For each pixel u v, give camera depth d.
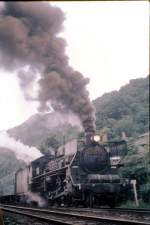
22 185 19.78
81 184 14.34
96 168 15.16
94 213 10.05
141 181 25.55
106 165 15.37
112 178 14.95
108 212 10.20
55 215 9.76
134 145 37.62
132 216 8.51
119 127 50.41
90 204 14.14
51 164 17.34
